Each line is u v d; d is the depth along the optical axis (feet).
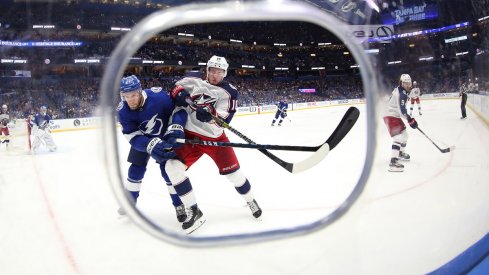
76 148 32.76
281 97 131.75
